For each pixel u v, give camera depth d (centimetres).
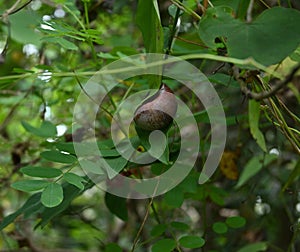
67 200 78
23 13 74
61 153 74
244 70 70
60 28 77
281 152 111
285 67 72
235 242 125
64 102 108
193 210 138
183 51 89
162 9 104
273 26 64
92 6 106
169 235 105
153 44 75
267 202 119
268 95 61
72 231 149
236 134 112
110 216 145
